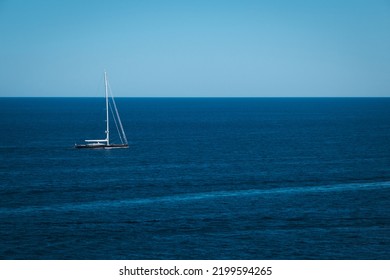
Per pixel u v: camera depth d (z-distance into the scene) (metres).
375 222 81.50
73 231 76.31
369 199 97.12
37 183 110.88
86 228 77.81
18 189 104.75
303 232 76.06
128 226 78.88
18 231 76.19
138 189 104.69
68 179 115.31
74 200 95.38
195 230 76.94
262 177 118.19
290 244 70.81
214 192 102.19
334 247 69.69
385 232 76.31
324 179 116.25
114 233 75.44
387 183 112.38
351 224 80.31
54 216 84.31
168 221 81.44
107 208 89.50
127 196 98.50
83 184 109.75
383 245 70.62
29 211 87.44
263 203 93.31
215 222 81.06
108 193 101.12
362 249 69.06
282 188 106.12
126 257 65.88
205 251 67.94
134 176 118.81
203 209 88.88
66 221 81.38
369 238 73.56
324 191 103.94
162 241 71.88
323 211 87.94
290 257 66.00
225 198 97.12
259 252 67.62
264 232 76.00
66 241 71.94
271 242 71.50
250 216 84.50
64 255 66.56
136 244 70.69
